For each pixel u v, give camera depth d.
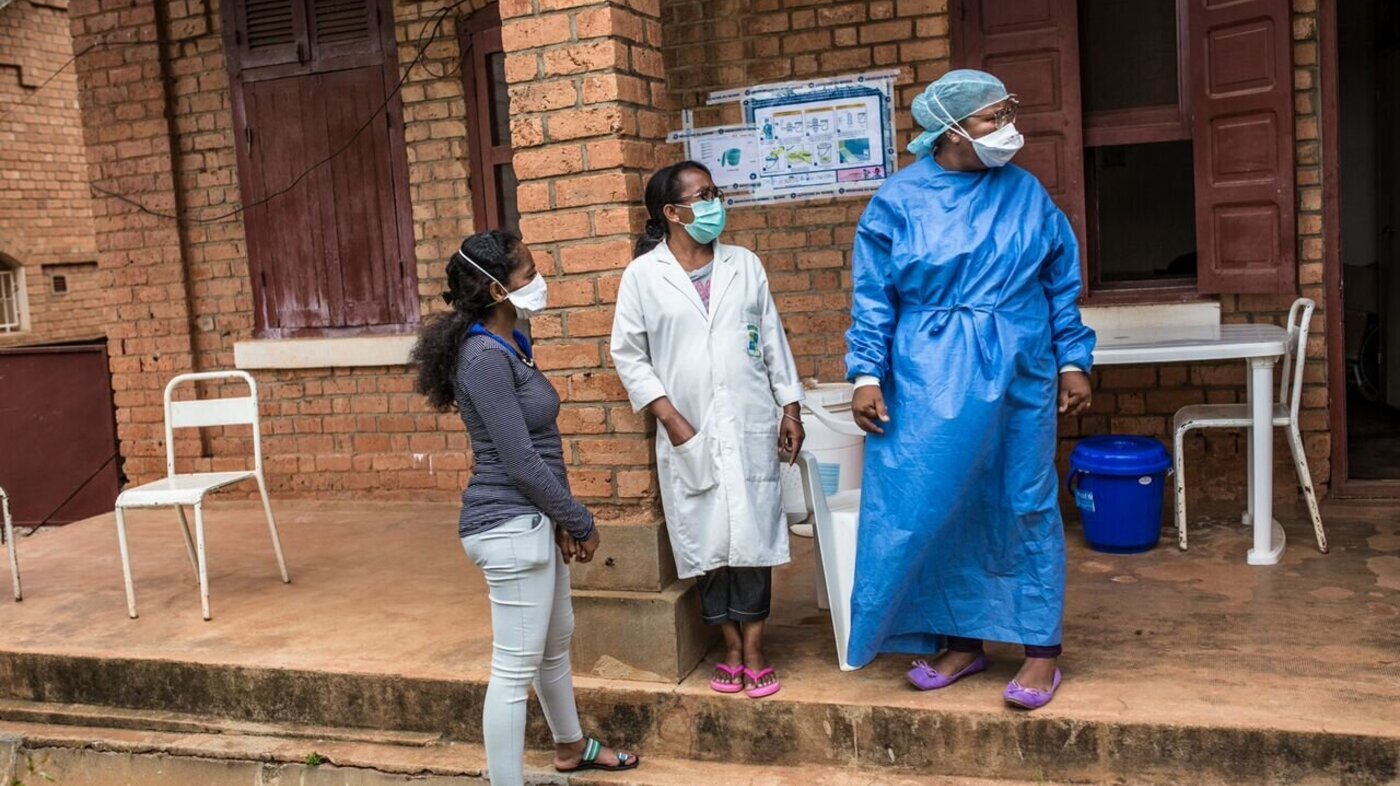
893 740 3.53
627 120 3.79
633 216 3.81
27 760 4.40
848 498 4.22
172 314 7.07
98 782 4.32
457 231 6.48
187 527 5.52
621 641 3.87
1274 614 4.03
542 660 3.53
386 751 4.01
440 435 6.69
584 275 3.83
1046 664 3.47
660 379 3.67
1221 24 5.04
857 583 3.58
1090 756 3.33
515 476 3.26
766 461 3.63
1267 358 4.51
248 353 6.90
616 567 3.88
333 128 6.66
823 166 5.64
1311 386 5.26
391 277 6.67
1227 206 5.13
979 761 3.45
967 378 3.38
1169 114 5.28
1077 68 5.25
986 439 3.40
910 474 3.44
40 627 4.91
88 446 7.56
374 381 6.77
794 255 5.74
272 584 5.37
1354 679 3.45
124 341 7.22
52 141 11.48
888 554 3.49
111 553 6.11
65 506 7.66
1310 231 5.13
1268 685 3.45
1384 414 7.31
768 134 5.69
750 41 5.68
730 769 3.67
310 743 4.13
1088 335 3.54
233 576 5.55
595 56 3.72
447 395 3.37
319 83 6.65
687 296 3.61
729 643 3.74
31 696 4.63
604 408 3.86
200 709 4.38
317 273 6.82
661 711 3.77
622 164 3.75
